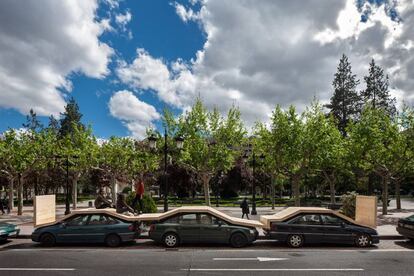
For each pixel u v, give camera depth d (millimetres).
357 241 14492
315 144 30656
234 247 14336
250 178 50688
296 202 32750
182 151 31359
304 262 11508
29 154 29438
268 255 12727
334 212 14844
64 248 14156
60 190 76688
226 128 32406
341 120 65875
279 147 31766
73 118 76000
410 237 14844
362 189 58188
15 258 12125
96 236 14461
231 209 37031
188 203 44906
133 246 14641
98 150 37188
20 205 29375
